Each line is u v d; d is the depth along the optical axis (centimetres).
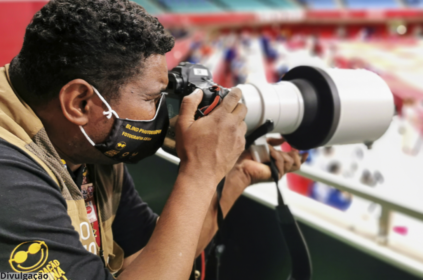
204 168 48
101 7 41
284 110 63
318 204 75
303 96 64
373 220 69
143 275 41
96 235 59
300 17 995
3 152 38
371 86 66
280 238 75
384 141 360
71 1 41
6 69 46
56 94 42
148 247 44
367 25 1002
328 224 68
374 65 766
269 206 76
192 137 48
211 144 48
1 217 34
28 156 41
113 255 64
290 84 66
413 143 359
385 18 998
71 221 44
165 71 47
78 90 42
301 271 64
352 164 326
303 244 63
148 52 43
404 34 1015
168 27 830
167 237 43
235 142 50
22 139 42
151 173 107
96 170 59
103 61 41
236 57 784
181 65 59
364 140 70
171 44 47
